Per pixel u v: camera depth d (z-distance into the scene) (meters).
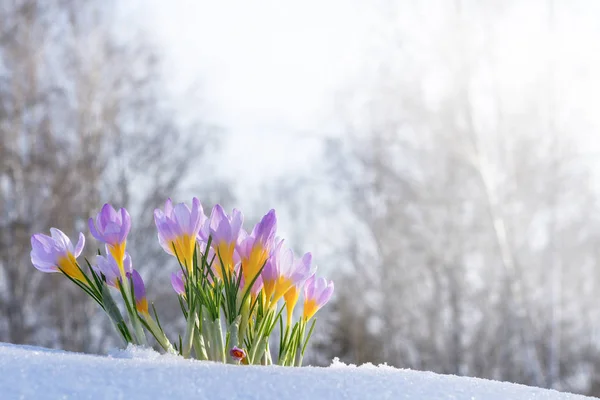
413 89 12.54
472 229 12.80
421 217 13.32
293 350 1.41
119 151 12.16
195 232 1.34
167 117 13.01
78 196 11.51
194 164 12.88
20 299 10.85
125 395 0.88
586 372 12.18
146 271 11.96
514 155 12.16
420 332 12.97
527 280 12.12
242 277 1.37
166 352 1.33
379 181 13.39
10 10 11.67
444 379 1.13
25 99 11.48
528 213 12.38
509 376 12.01
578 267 12.52
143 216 12.16
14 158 11.12
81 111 11.94
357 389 0.98
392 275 13.14
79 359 1.02
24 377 0.90
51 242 1.36
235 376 0.97
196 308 1.36
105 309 1.34
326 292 1.44
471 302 12.63
